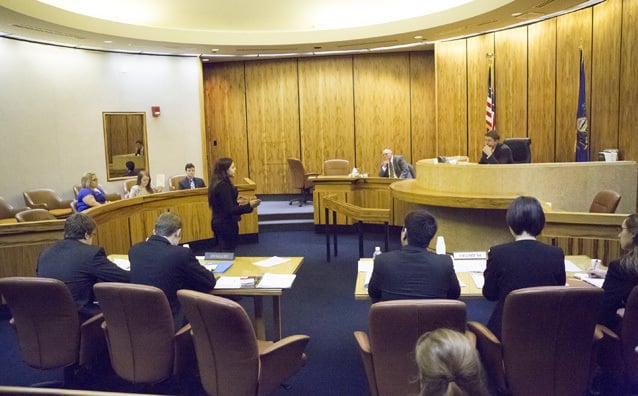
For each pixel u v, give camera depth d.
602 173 5.60
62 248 3.36
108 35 7.75
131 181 8.96
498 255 2.84
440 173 6.23
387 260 2.83
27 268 4.86
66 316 3.10
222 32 8.74
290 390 3.49
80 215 3.46
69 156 8.77
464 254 3.93
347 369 3.80
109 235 5.99
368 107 10.92
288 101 11.07
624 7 6.49
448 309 2.42
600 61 7.05
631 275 2.74
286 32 8.86
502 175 5.72
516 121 8.62
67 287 3.08
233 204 5.44
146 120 9.66
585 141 7.12
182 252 3.24
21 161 8.16
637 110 6.27
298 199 11.05
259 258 4.23
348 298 5.45
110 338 3.03
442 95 9.64
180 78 9.92
